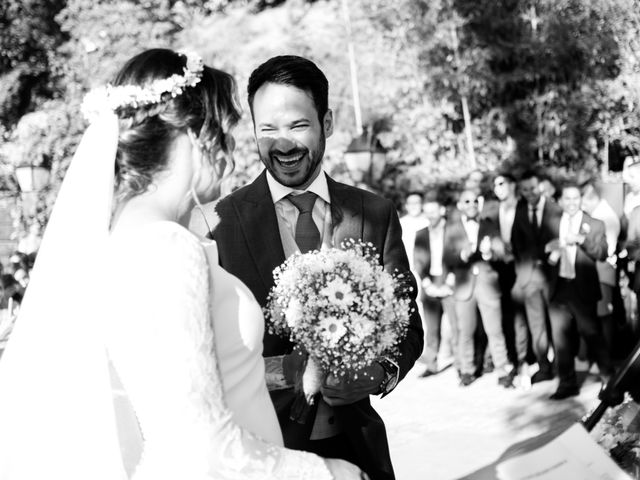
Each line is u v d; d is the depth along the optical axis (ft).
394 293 7.43
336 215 8.09
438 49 38.52
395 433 17.35
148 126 5.59
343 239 8.02
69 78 47.70
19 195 44.68
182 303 5.16
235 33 43.21
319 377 6.89
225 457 5.15
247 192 8.20
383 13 39.32
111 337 5.31
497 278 20.80
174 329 5.10
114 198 5.90
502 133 38.96
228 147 5.93
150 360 5.10
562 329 19.12
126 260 5.33
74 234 5.65
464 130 39.42
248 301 5.91
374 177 29.40
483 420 17.79
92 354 5.56
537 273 20.62
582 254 19.30
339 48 40.47
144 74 5.65
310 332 6.69
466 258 21.16
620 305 22.07
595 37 36.37
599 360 20.12
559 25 36.60
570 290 19.15
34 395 5.70
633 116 36.81
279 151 7.70
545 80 38.68
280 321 7.12
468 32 38.60
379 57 39.58
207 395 5.14
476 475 5.90
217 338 5.66
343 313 6.66
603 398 6.12
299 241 8.01
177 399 5.05
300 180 7.80
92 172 5.68
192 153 5.76
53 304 5.62
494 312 20.77
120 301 5.24
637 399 6.01
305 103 7.68
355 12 40.16
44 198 42.37
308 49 40.68
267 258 7.86
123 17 46.32
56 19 47.52
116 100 5.58
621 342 22.26
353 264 6.91
